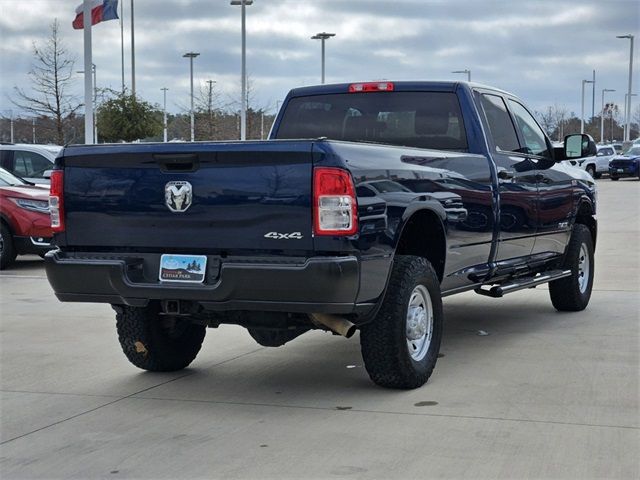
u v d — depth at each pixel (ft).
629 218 73.82
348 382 21.26
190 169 18.42
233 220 18.08
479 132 24.14
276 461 15.58
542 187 27.07
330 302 17.49
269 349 25.35
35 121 135.64
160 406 19.43
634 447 16.05
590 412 18.29
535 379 21.13
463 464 15.25
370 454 15.84
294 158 17.56
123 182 19.06
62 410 19.21
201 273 18.43
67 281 19.53
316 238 17.46
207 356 24.52
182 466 15.47
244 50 122.11
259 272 17.56
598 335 26.61
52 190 19.92
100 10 80.33
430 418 17.98
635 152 162.50
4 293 36.60
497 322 28.99
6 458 16.08
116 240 19.31
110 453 16.26
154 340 21.81
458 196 21.80
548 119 286.87
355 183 17.61
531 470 14.92
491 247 24.06
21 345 26.11
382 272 18.61
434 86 24.95
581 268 30.99
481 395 19.70
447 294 22.49
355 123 25.84
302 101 26.73
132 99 111.04
